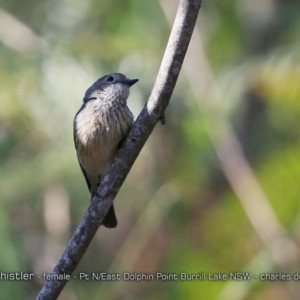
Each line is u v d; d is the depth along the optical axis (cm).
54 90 1209
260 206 1115
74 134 988
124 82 966
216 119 1274
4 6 1348
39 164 1251
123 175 810
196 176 1284
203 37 1376
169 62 754
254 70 1214
